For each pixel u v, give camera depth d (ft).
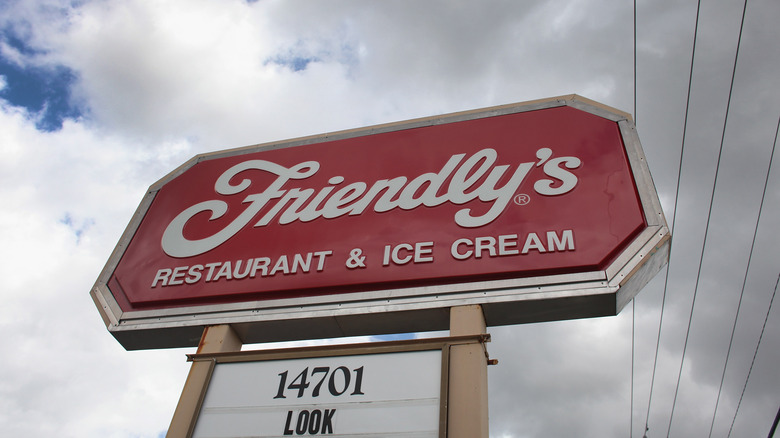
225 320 21.94
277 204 26.23
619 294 19.16
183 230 26.43
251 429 17.95
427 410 16.89
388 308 20.52
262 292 22.52
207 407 18.86
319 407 17.85
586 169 23.04
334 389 18.15
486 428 16.72
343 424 17.28
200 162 30.07
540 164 23.82
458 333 18.92
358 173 26.37
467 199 23.31
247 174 28.43
